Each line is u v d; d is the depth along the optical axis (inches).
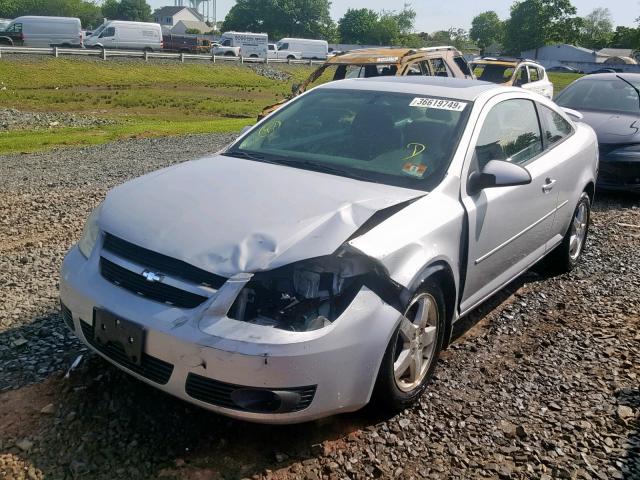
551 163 202.1
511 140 186.7
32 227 276.4
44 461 118.8
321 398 119.0
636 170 338.0
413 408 144.5
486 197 163.3
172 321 116.9
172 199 138.6
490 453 130.7
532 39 4480.8
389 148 164.6
